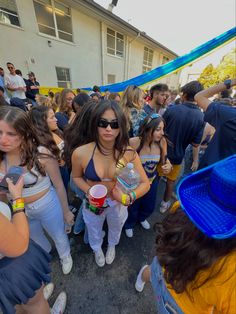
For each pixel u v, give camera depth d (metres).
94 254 1.84
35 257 0.95
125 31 10.50
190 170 3.54
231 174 0.48
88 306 1.42
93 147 1.21
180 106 2.08
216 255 0.51
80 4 7.57
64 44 8.13
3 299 0.82
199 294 0.59
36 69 7.36
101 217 1.44
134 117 2.16
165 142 1.78
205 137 3.15
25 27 6.62
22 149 1.13
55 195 1.42
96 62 10.02
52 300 1.46
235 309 0.51
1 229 0.60
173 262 0.60
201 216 0.50
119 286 1.57
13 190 0.86
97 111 1.08
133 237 2.06
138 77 4.79
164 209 2.48
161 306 0.80
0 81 5.34
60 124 2.49
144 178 1.38
